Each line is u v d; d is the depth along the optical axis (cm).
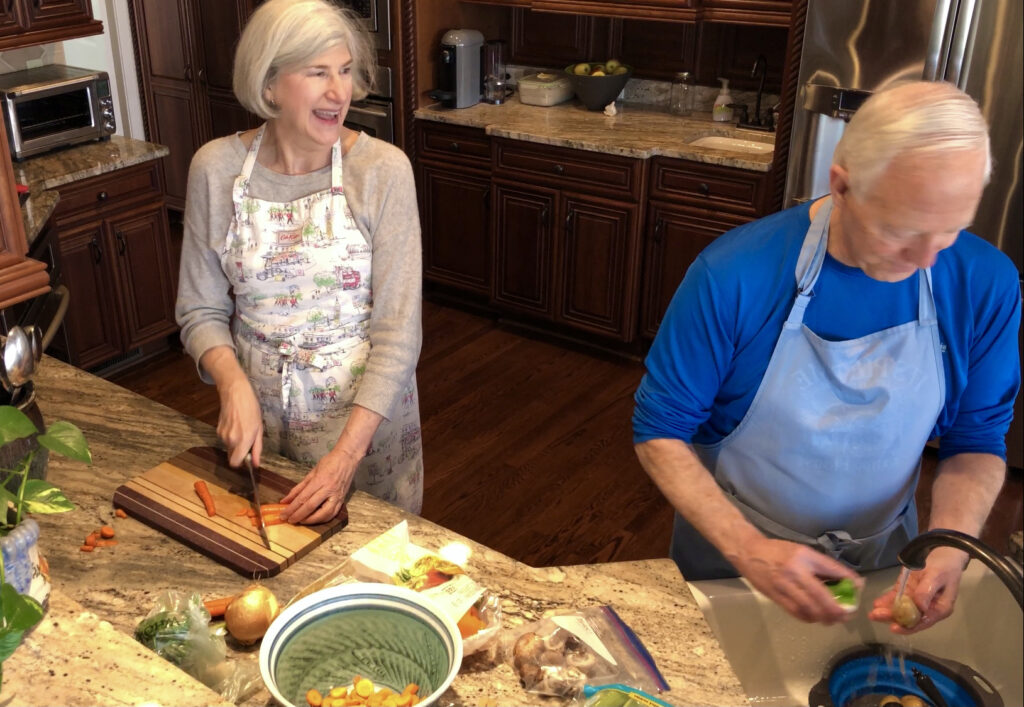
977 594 149
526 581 127
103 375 372
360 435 152
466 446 331
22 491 101
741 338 135
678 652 116
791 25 313
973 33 279
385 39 406
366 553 122
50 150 344
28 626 82
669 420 138
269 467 152
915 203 102
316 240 162
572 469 319
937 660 142
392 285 162
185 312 168
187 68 508
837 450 138
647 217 373
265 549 131
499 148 393
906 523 152
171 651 107
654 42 413
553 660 110
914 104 103
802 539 146
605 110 410
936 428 146
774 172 335
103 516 139
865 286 129
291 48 144
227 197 163
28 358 123
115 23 514
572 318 404
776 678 144
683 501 132
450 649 97
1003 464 141
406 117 418
